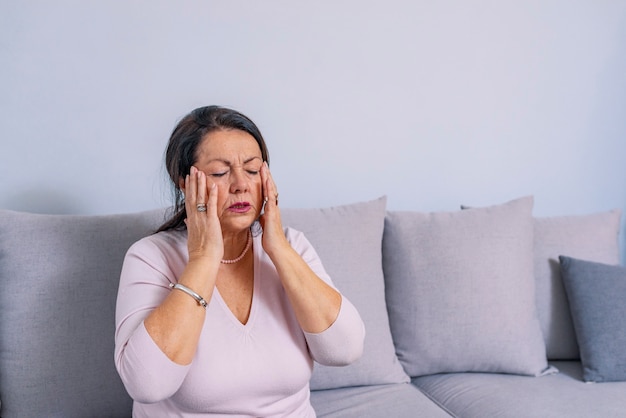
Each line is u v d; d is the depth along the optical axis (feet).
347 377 5.53
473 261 6.02
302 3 6.68
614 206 8.23
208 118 4.23
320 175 6.96
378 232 6.04
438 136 7.38
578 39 7.81
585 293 6.09
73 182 6.06
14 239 4.88
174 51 6.26
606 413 4.97
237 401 4.01
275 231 4.20
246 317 4.21
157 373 3.58
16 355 4.71
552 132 7.84
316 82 6.83
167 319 3.67
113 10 6.02
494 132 7.61
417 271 6.04
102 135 6.10
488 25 7.44
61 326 4.79
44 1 5.79
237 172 4.09
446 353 5.92
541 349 6.09
